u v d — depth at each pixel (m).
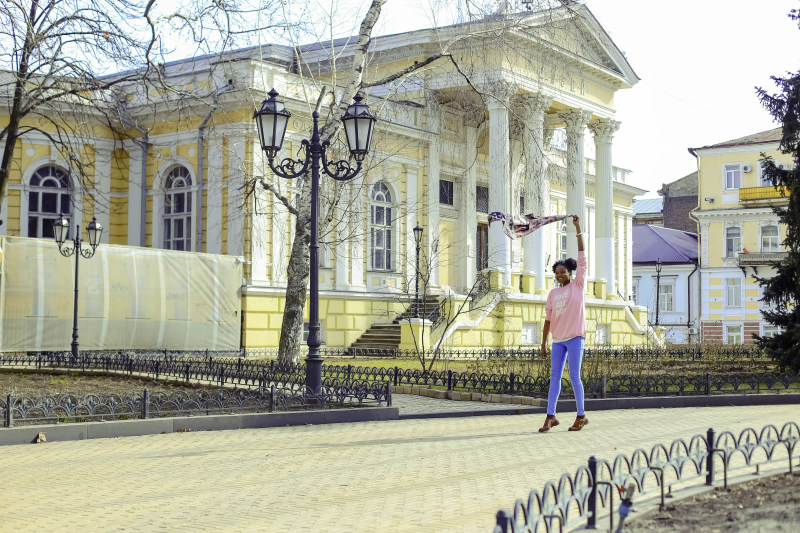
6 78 28.02
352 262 32.34
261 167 29.00
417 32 34.12
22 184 29.41
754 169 55.34
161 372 17.72
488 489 7.77
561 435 11.34
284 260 29.92
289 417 12.77
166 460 9.56
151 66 19.44
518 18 23.56
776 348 21.06
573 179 35.72
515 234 11.91
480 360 27.28
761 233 55.16
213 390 15.30
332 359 27.81
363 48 21.84
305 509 7.12
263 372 16.39
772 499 6.49
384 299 33.38
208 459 9.62
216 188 29.55
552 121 40.31
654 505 6.51
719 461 8.90
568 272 11.86
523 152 32.88
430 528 6.35
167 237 30.88
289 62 35.69
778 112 21.83
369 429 12.34
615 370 21.22
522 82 33.81
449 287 36.84
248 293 28.66
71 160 21.89
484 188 39.78
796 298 21.61
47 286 24.28
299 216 21.52
